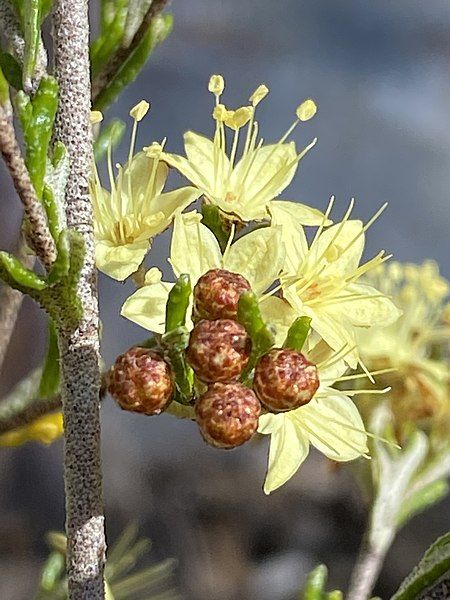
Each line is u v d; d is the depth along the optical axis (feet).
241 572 0.71
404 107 1.18
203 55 1.17
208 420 0.18
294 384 0.18
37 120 0.18
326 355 0.21
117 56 0.24
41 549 0.70
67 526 0.18
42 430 0.26
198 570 0.70
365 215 1.05
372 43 1.25
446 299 0.51
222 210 0.21
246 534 0.74
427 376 0.30
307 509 0.75
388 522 0.29
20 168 0.17
